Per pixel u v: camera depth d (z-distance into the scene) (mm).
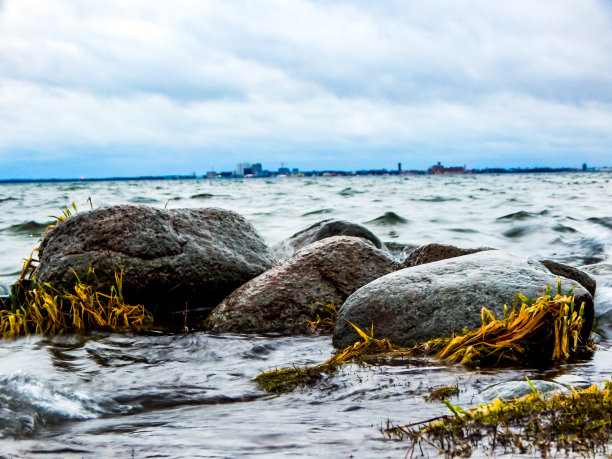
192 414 4109
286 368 5352
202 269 7930
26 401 4062
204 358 5867
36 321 7191
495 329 5379
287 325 7156
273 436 3457
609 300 7938
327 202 32625
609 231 17797
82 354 6102
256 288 7414
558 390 3818
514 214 21188
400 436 3283
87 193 51875
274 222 21875
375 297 6117
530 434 3018
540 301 5473
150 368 5508
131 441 3477
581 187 54156
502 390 3943
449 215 23938
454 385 4398
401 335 5816
